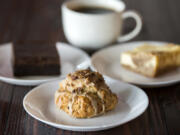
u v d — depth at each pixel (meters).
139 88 0.60
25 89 0.64
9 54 0.74
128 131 0.54
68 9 0.77
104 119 0.55
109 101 0.56
